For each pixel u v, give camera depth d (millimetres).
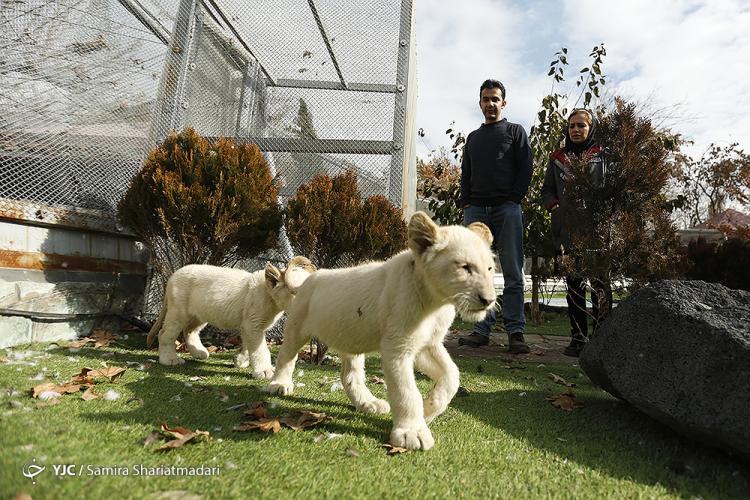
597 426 2994
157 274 5625
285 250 5953
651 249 4316
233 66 6414
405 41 6152
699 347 2545
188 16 6172
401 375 2570
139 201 4883
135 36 5789
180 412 2777
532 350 5867
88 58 5301
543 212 8430
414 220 2605
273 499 1759
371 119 6047
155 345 5020
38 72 4859
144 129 5887
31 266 4676
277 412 2912
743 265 7164
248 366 4418
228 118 6324
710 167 23828
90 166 5324
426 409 2803
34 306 4566
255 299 4086
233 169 5008
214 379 3779
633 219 4367
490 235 2877
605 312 4582
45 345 4488
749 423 2207
